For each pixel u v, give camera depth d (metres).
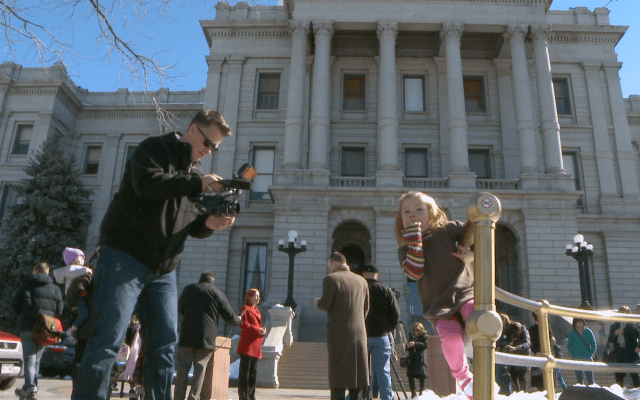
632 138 36.72
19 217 31.44
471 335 2.37
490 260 2.45
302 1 31.67
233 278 30.52
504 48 32.75
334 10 31.45
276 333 17.80
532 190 27.75
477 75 33.81
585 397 3.34
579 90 34.12
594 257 30.94
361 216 28.12
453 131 29.34
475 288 2.45
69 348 19.05
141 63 8.59
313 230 27.56
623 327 11.92
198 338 7.33
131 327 7.12
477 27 31.52
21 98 38.06
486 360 2.32
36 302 7.64
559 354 12.27
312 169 28.67
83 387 2.75
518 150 31.84
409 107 33.19
